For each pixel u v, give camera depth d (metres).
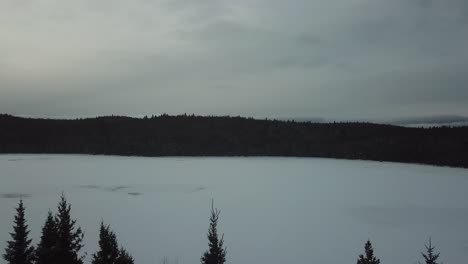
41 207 44.19
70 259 12.85
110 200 51.06
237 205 49.31
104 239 13.15
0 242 28.39
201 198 54.38
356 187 66.31
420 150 128.38
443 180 76.19
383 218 42.22
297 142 156.75
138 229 35.69
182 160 121.69
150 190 60.81
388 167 103.25
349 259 27.94
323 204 50.66
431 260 13.67
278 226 37.94
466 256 28.48
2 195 52.62
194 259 27.23
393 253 29.33
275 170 94.00
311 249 30.20
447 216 43.31
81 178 73.19
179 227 36.72
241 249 29.98
